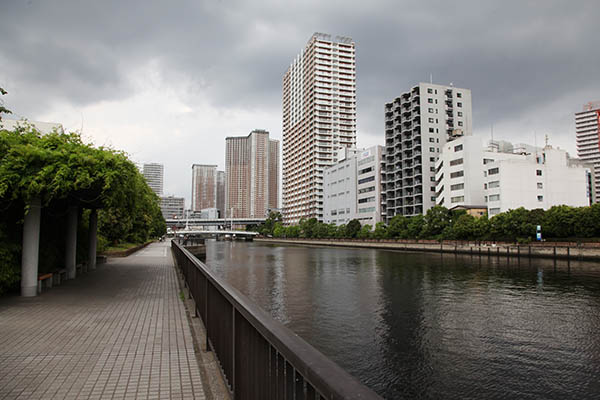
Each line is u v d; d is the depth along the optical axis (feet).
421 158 253.44
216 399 11.71
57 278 36.99
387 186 287.48
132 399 11.68
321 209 393.09
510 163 191.42
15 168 26.48
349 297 76.64
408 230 229.04
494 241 179.63
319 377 4.36
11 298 28.81
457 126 261.65
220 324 13.91
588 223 144.15
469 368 40.19
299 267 135.23
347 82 420.77
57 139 31.07
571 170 197.06
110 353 16.28
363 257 182.09
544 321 57.67
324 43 415.64
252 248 284.82
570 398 33.94
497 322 57.31
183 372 14.07
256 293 81.46
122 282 39.04
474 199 211.41
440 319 58.95
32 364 14.84
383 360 42.24
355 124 418.51
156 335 19.16
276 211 516.32
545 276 105.29
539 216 161.07
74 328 20.40
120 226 94.89
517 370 39.55
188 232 395.55
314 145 403.54
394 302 71.56
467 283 94.27
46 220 36.32
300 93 446.19
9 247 28.07
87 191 33.86
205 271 17.35
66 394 12.03
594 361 42.04
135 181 37.27
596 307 66.95
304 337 50.03
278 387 6.91
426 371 39.34
